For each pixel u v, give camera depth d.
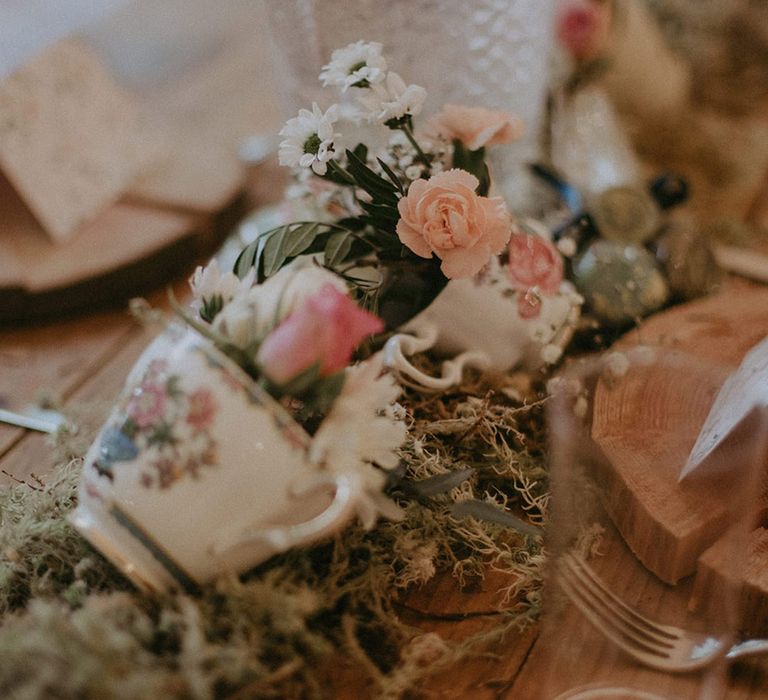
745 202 0.75
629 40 0.74
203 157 0.78
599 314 0.58
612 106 0.78
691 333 0.56
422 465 0.49
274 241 0.49
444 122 0.51
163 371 0.42
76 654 0.38
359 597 0.45
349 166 0.50
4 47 0.70
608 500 0.47
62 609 0.41
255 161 0.82
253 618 0.42
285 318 0.42
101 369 0.61
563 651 0.45
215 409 0.41
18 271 0.64
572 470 0.45
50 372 0.61
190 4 1.14
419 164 0.51
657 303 0.59
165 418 0.41
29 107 0.67
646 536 0.46
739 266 0.66
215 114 0.90
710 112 0.81
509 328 0.52
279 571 0.43
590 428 0.47
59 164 0.68
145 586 0.43
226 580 0.42
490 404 0.52
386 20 0.57
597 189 0.66
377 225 0.50
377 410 0.45
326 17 0.57
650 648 0.45
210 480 0.41
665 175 0.64
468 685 0.45
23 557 0.45
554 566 0.46
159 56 1.03
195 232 0.69
